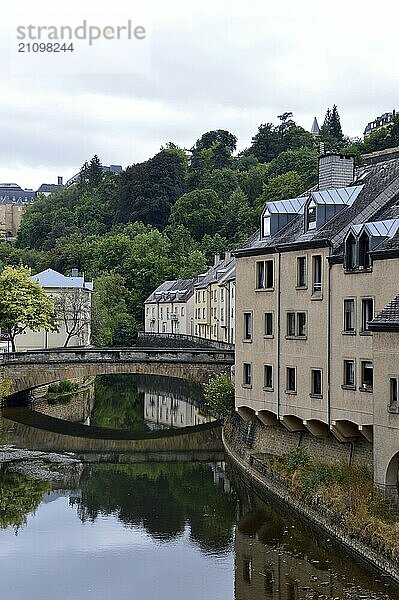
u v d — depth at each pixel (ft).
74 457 193.26
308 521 126.62
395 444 113.80
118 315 459.32
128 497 155.22
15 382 234.58
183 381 358.02
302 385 146.10
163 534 130.62
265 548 119.55
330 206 147.54
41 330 371.15
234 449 180.86
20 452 197.26
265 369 159.12
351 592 99.40
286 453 156.97
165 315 473.26
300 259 148.46
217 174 630.33
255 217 509.35
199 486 164.04
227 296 355.77
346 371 133.59
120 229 607.37
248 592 103.30
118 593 104.99
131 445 208.03
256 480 154.51
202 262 497.46
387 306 118.93
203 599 102.42
